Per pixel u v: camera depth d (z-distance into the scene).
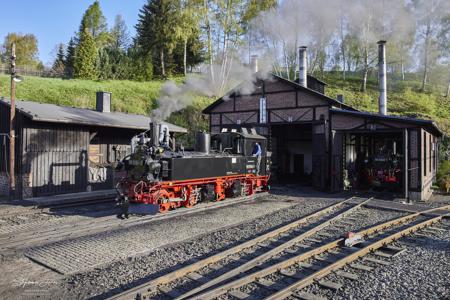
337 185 17.83
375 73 44.12
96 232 9.02
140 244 7.91
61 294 5.38
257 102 21.06
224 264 6.60
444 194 17.67
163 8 40.59
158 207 10.53
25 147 13.97
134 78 41.50
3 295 5.36
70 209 12.21
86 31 41.75
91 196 14.52
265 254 6.91
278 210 12.18
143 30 45.59
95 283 5.75
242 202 14.02
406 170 15.08
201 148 13.76
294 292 5.37
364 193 16.91
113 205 13.05
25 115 13.66
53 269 6.39
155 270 6.34
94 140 17.03
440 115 33.22
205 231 9.17
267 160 17.34
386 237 8.21
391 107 35.25
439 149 26.58
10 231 9.16
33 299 5.21
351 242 7.96
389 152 18.70
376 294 5.39
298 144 26.03
